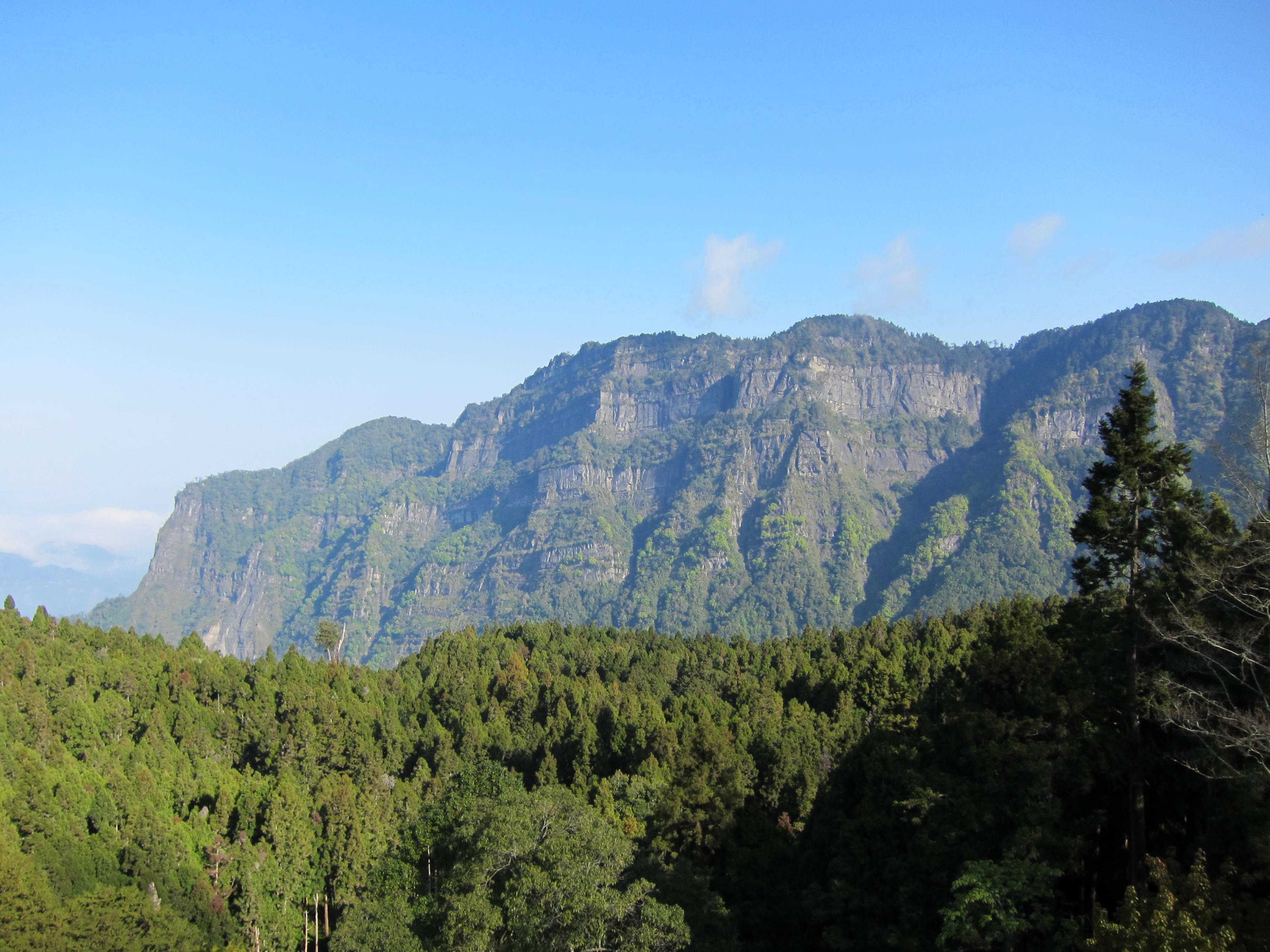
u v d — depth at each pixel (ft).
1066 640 217.77
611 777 415.44
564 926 189.26
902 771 227.20
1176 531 205.26
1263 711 168.96
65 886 337.52
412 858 329.31
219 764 494.18
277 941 369.91
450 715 570.87
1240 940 130.11
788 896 246.68
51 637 621.31
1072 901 191.31
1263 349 214.28
